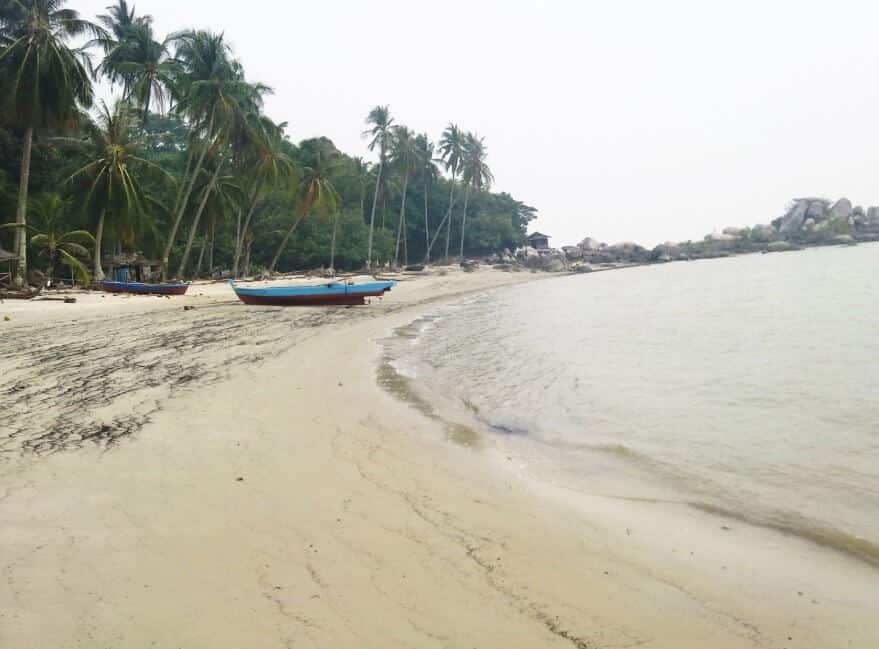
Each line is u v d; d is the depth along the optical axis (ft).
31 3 89.66
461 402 32.30
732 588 13.60
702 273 196.13
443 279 188.55
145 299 86.53
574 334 63.36
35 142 105.70
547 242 322.75
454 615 12.05
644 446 25.08
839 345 51.44
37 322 58.59
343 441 23.77
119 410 26.53
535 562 14.52
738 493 19.83
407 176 220.23
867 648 11.30
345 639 11.09
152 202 118.21
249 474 19.52
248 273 162.40
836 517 17.93
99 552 14.02
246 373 35.86
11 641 10.64
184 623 11.38
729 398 33.91
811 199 378.12
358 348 49.65
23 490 17.53
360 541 15.19
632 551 15.39
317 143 164.35
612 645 11.23
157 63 112.98
